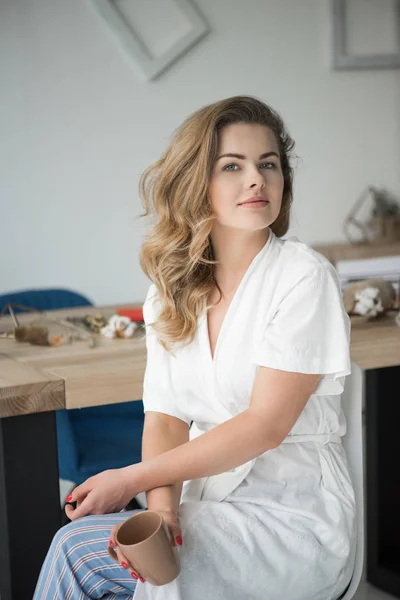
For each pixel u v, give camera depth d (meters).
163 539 1.21
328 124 4.54
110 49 4.07
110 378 1.82
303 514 1.42
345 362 1.40
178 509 1.39
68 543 1.35
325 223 4.61
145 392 1.58
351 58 4.47
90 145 4.12
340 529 1.42
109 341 2.23
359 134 4.61
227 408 1.49
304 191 4.54
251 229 1.43
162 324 1.50
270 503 1.42
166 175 1.49
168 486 1.38
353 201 4.66
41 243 4.11
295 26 4.38
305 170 4.52
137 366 1.90
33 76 3.97
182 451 1.37
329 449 1.50
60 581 1.35
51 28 3.97
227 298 1.49
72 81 4.04
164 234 1.51
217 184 1.44
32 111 3.99
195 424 1.62
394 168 4.72
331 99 4.52
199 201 1.45
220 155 1.43
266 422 1.37
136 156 4.20
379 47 4.57
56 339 2.19
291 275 1.43
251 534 1.35
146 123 4.19
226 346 1.46
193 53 4.21
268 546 1.35
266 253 1.48
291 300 1.41
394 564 2.51
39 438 1.78
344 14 4.45
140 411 2.54
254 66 4.33
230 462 1.36
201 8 4.19
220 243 1.49
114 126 4.14
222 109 1.43
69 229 4.15
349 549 1.42
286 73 4.40
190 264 1.49
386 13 4.57
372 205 4.68
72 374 1.82
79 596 1.34
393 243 4.44
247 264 1.48
